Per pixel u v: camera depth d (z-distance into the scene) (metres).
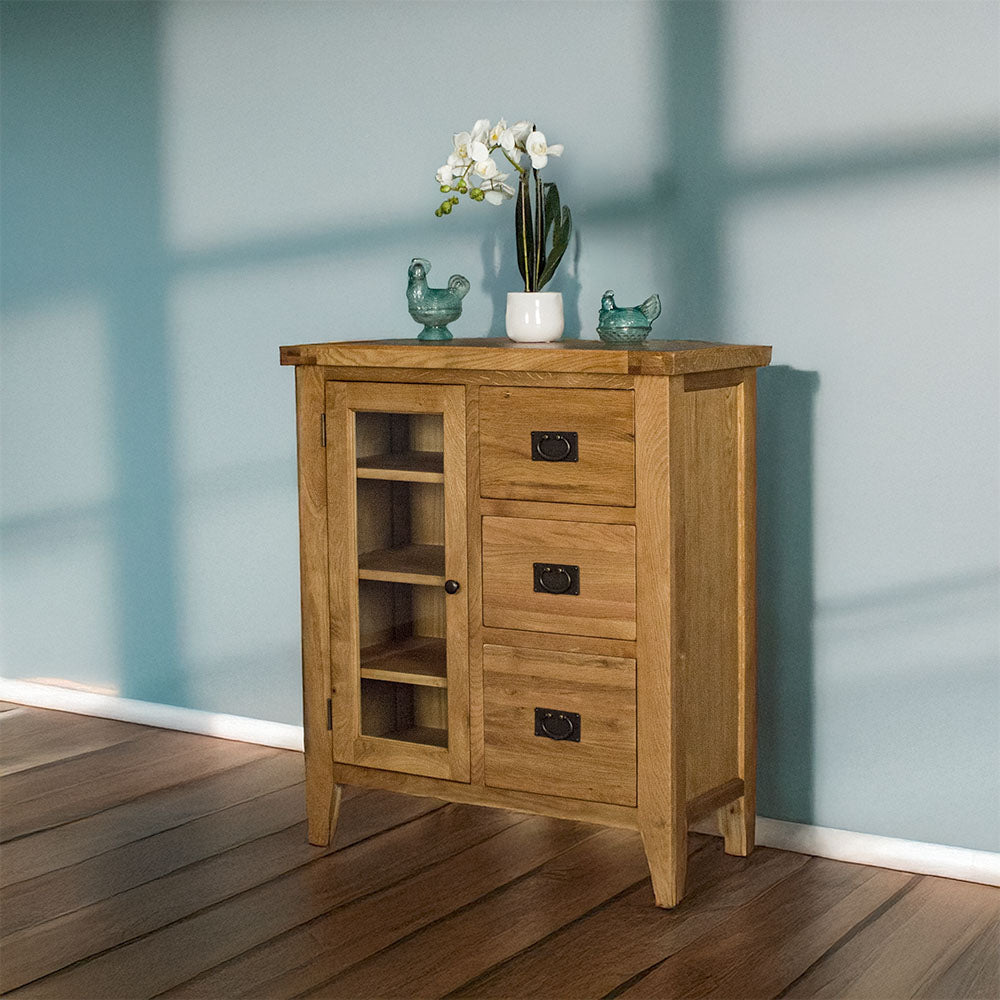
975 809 2.65
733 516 2.65
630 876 2.65
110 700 3.74
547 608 2.54
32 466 3.81
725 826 2.77
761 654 2.84
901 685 2.70
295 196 3.32
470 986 2.21
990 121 2.52
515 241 3.02
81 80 3.57
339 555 2.75
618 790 2.52
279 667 3.48
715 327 2.83
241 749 3.47
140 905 2.52
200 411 3.51
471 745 2.65
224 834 2.88
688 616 2.51
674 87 2.82
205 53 3.39
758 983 2.21
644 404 2.40
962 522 2.61
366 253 3.24
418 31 3.11
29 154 3.69
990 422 2.57
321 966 2.28
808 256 2.71
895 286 2.63
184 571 3.59
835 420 2.72
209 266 3.45
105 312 3.62
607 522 2.47
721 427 2.59
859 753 2.76
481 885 2.61
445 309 2.79
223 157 3.40
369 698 2.76
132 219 3.55
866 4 2.61
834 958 2.30
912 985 2.21
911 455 2.65
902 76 2.59
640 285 2.90
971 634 2.62
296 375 2.76
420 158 3.14
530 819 2.95
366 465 2.70
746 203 2.77
